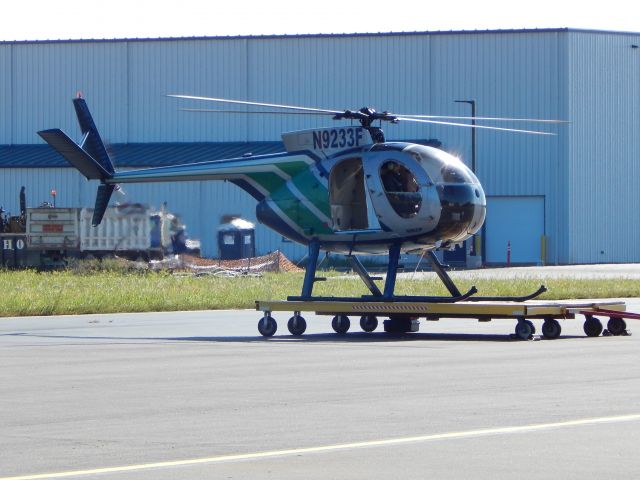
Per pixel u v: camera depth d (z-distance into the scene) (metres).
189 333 43.56
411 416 22.73
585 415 22.61
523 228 132.38
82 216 111.19
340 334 42.56
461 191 40.59
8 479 17.52
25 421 22.64
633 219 135.38
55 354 35.50
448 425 21.67
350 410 23.59
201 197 128.25
